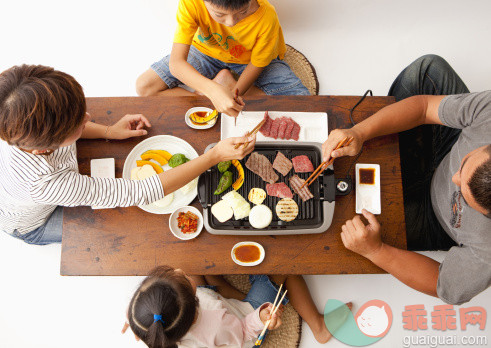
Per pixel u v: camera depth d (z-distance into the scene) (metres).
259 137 1.75
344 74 2.77
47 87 1.16
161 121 1.80
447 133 1.94
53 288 2.45
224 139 1.65
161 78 2.36
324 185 1.62
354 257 1.64
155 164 1.74
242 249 1.63
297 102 1.82
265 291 2.02
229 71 2.46
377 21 2.71
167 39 2.86
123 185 1.54
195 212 1.67
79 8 2.86
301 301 2.22
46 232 1.99
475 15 2.70
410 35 2.78
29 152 1.38
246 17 1.86
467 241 1.49
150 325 1.35
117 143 1.76
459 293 1.47
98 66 2.82
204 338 1.68
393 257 1.58
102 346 2.36
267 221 1.59
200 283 2.13
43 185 1.45
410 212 1.99
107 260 1.63
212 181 1.65
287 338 2.22
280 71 2.34
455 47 2.75
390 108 1.69
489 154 1.19
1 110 1.16
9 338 2.36
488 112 1.46
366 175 1.70
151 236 1.65
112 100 1.83
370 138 1.69
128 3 2.81
